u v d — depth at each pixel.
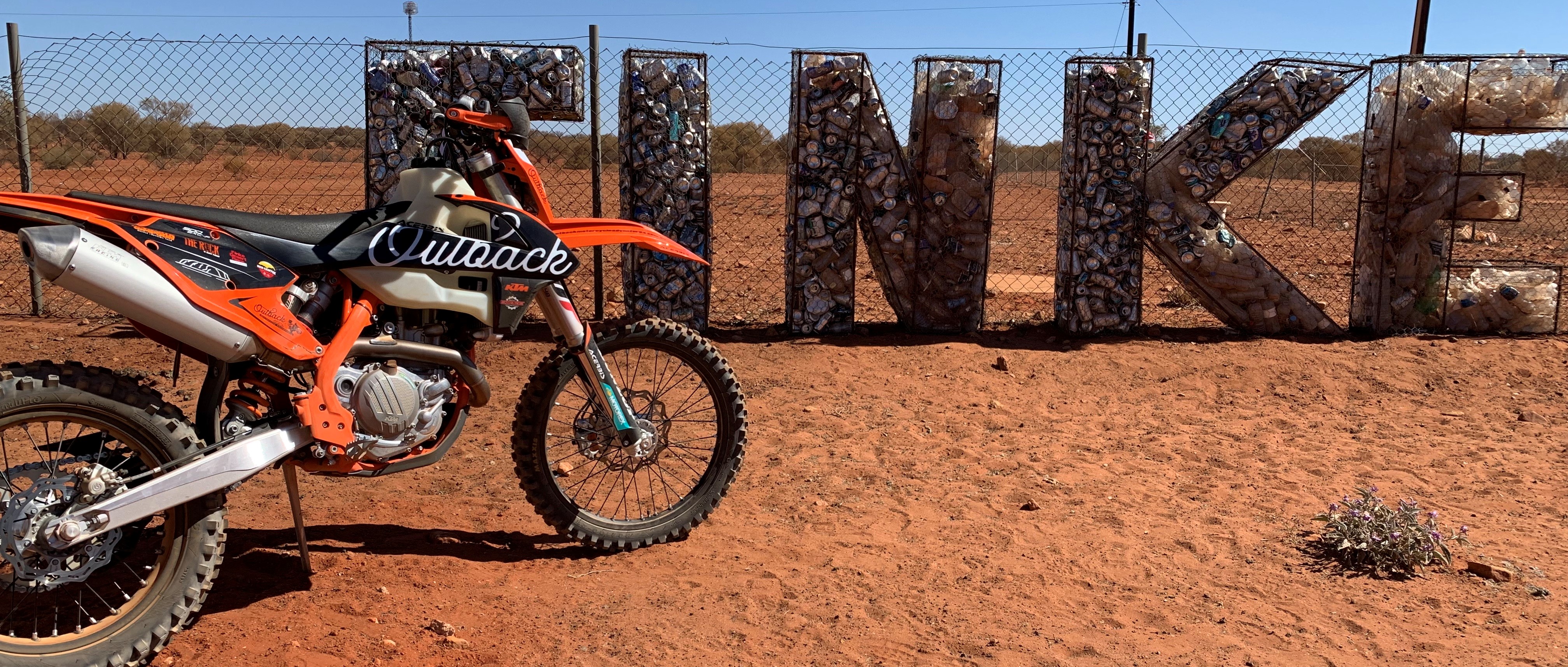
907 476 5.05
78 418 2.82
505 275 3.48
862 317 8.88
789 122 7.91
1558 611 3.53
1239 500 4.70
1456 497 4.75
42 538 2.70
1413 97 7.92
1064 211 8.25
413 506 4.49
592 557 3.99
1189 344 7.80
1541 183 23.62
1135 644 3.31
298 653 3.12
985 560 3.98
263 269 3.06
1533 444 5.61
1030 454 5.43
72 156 15.16
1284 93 7.85
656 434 4.01
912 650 3.27
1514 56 7.96
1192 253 8.02
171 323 2.89
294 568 3.74
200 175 17.98
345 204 15.12
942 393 6.59
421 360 3.36
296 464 3.31
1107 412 6.30
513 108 3.53
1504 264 8.63
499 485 4.79
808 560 3.98
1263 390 6.85
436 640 3.25
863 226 8.14
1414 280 8.23
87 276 2.74
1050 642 3.32
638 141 7.66
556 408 5.88
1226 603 3.62
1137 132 7.88
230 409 3.18
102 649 2.77
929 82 7.75
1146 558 4.02
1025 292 10.57
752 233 15.41
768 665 3.16
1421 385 6.90
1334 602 3.63
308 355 3.11
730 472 4.22
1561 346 7.71
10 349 7.00
